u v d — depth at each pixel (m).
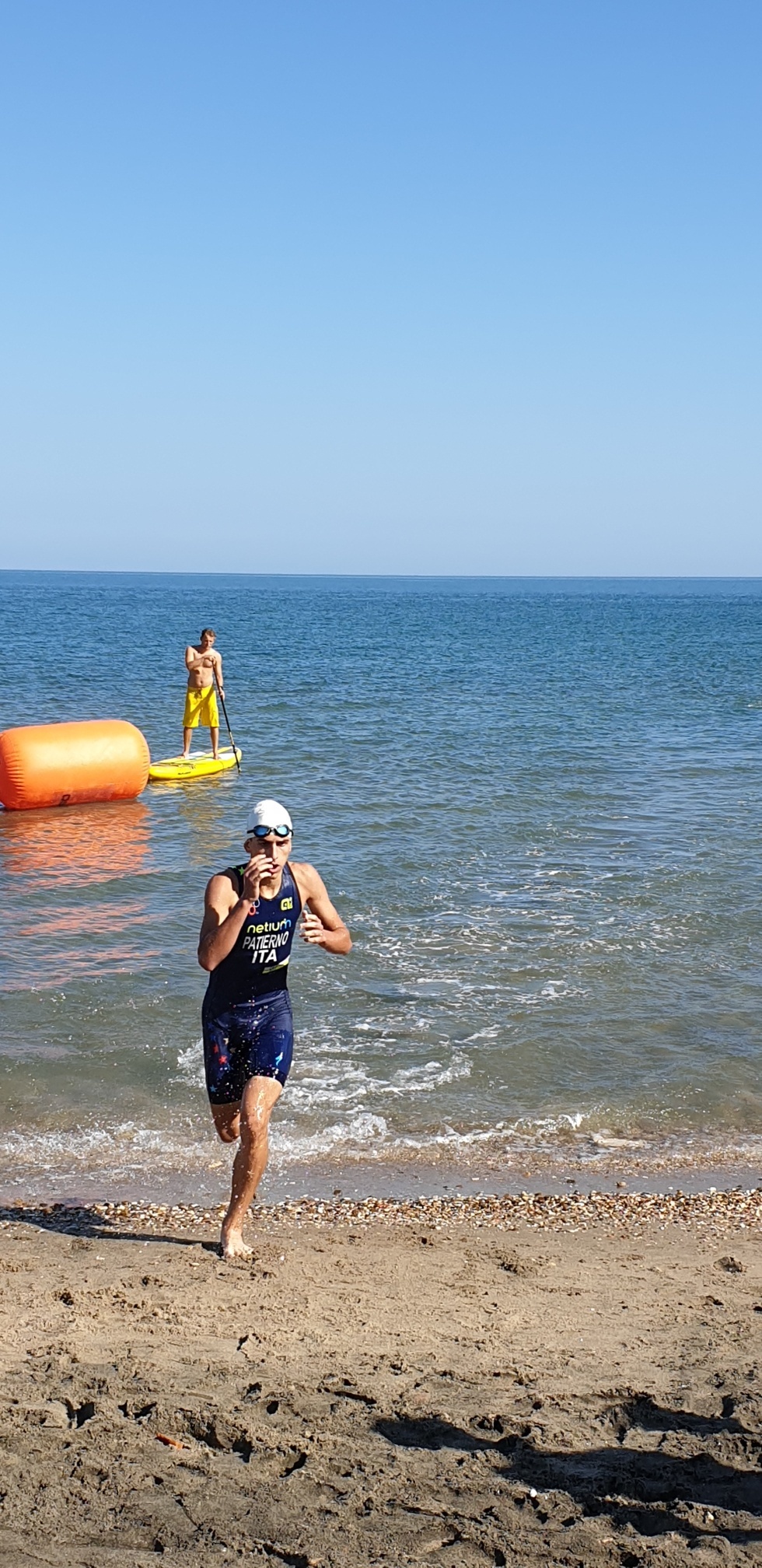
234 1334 4.19
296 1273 4.86
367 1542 2.89
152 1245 5.19
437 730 22.95
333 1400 3.65
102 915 10.53
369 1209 5.72
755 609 131.88
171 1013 8.19
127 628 63.78
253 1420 3.47
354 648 49.69
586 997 8.70
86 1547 2.85
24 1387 3.67
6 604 110.19
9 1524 2.92
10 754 14.91
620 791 16.81
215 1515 2.99
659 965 9.41
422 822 14.48
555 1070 7.49
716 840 13.77
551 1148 6.54
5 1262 4.91
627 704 28.58
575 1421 3.53
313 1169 6.20
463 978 9.05
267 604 126.62
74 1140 6.41
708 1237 5.47
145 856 12.80
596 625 80.25
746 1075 7.50
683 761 19.62
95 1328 4.21
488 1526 2.96
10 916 10.45
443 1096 7.10
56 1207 5.65
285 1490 3.12
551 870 12.26
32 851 12.97
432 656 45.84
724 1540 2.88
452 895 11.27
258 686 31.14
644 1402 3.69
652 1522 2.99
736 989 8.93
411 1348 4.11
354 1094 7.08
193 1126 6.63
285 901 4.89
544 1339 4.23
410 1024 8.14
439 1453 3.33
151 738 21.31
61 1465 3.20
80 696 27.72
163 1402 3.57
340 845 13.21
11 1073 7.15
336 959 9.41
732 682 35.44
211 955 4.82
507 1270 5.02
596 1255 5.22
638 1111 7.01
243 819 14.69
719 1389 3.77
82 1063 7.34
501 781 17.39
